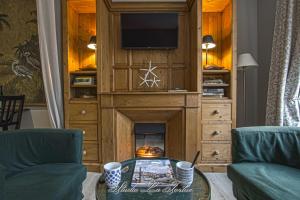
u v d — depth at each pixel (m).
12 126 3.15
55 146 1.86
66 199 1.43
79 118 2.81
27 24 3.19
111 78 3.23
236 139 1.86
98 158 2.82
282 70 2.25
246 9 3.21
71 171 1.65
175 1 3.10
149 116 2.84
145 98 2.73
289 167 1.73
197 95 2.70
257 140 1.86
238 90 3.23
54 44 2.87
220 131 2.78
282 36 2.29
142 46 3.12
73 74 3.02
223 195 2.21
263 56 3.05
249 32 3.22
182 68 3.22
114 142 2.77
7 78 3.23
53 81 2.89
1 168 1.20
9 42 3.22
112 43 3.21
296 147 1.80
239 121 3.23
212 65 3.10
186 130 2.73
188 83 3.20
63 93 2.88
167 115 2.82
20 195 1.27
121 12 3.17
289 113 2.27
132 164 1.71
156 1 3.08
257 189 1.37
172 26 3.11
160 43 3.12
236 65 2.75
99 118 2.79
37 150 1.85
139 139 3.08
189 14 3.15
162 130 2.96
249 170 1.63
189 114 2.72
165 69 3.24
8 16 3.21
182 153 2.77
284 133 1.87
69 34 2.89
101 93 2.74
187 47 3.20
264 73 3.03
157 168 1.59
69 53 2.90
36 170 1.67
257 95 3.24
